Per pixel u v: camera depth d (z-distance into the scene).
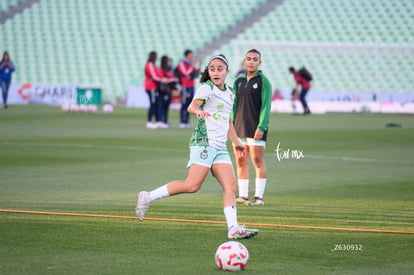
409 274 17.94
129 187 32.78
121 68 128.88
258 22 134.00
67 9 137.38
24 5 139.50
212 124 22.44
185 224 24.25
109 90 126.00
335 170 40.59
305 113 105.88
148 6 137.38
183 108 73.12
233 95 23.05
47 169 38.88
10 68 100.75
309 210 27.48
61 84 120.19
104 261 18.83
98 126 72.69
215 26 134.00
